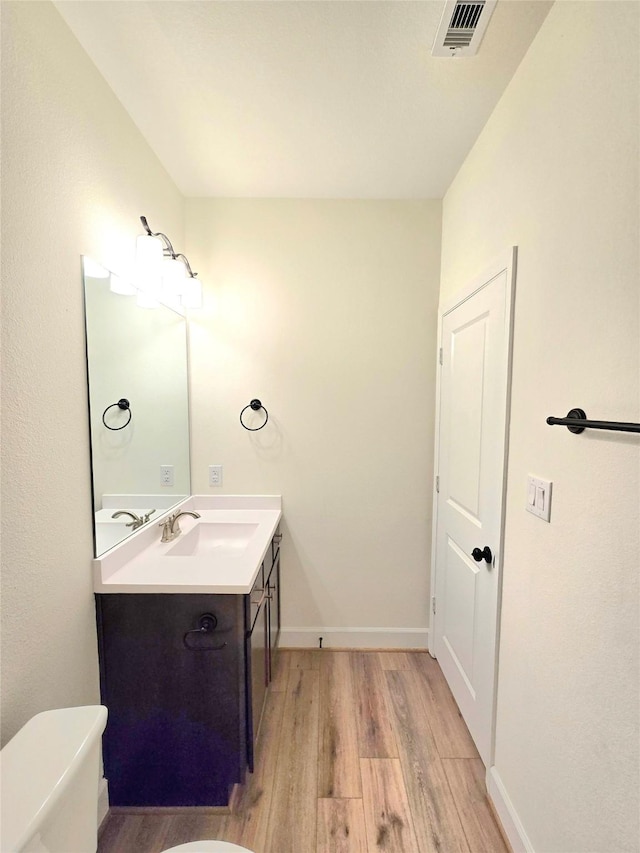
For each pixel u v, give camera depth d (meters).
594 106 0.86
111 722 1.28
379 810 1.30
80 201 1.15
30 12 0.93
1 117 0.86
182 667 1.27
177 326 1.94
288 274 2.04
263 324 2.06
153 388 1.69
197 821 1.27
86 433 1.19
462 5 1.00
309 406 2.08
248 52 1.16
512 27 1.07
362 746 1.54
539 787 1.05
